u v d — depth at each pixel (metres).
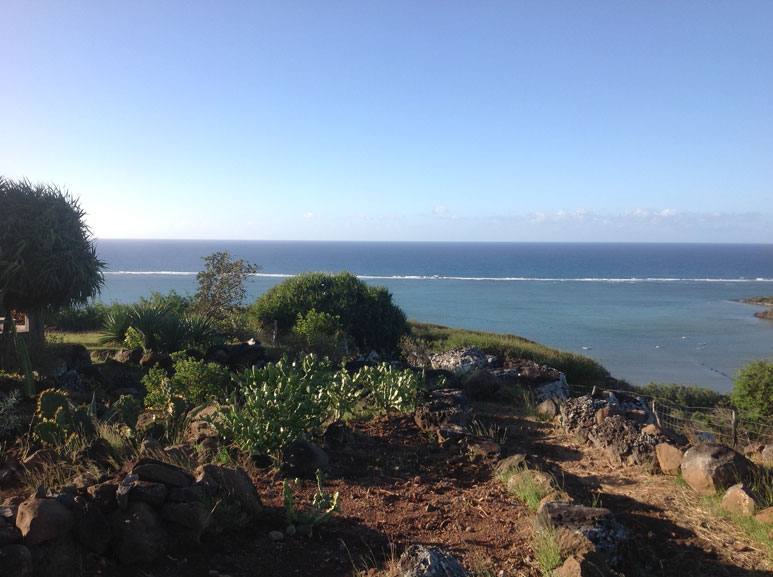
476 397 10.01
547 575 3.45
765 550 3.95
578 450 6.69
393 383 7.93
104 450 4.73
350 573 3.48
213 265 23.34
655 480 5.50
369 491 4.90
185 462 4.69
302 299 21.67
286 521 4.10
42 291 11.80
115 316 16.89
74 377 9.20
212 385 7.98
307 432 6.11
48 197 12.19
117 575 3.21
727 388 35.12
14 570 2.91
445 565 3.25
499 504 4.71
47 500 3.28
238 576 3.36
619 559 3.65
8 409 6.03
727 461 5.10
